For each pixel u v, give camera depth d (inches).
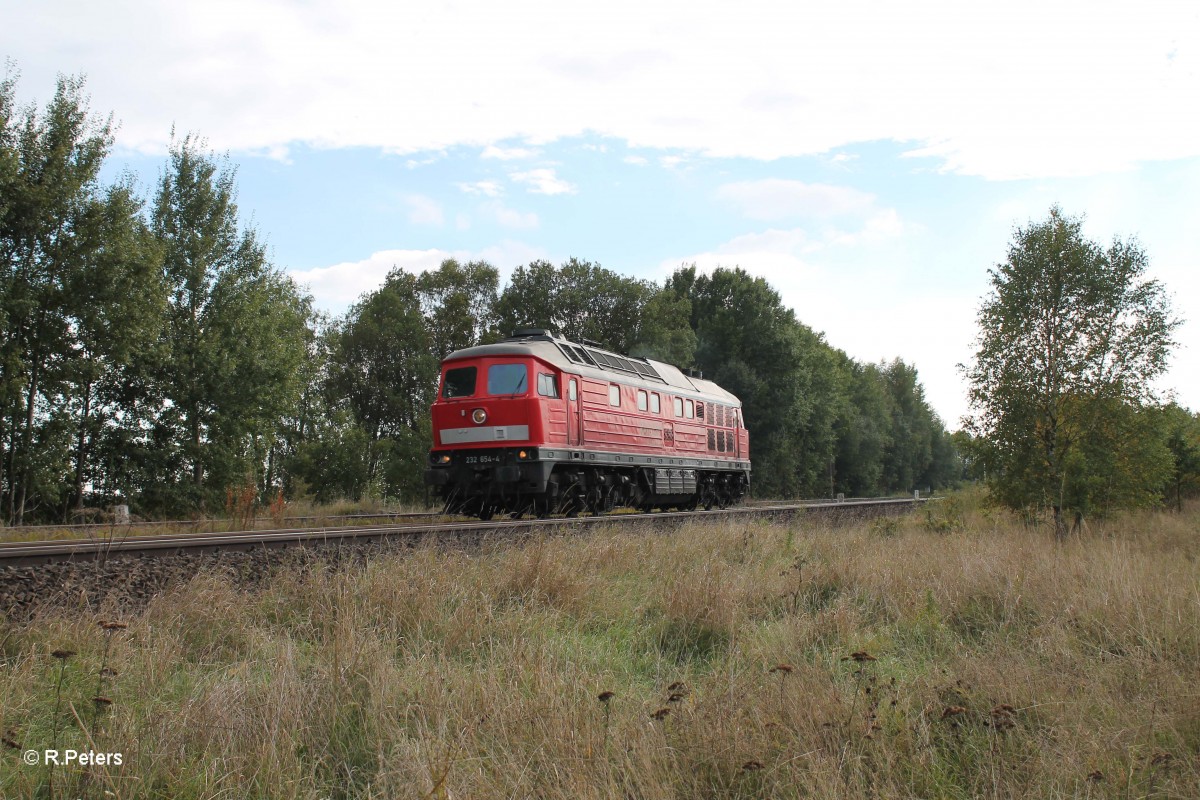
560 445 765.9
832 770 189.8
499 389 753.6
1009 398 686.5
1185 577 415.8
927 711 229.6
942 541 589.3
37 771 191.5
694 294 2391.7
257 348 1249.4
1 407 942.4
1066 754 199.6
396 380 2041.1
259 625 307.6
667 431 979.3
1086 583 375.6
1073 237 681.0
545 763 193.8
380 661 251.9
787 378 2263.8
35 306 946.7
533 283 2075.5
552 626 324.2
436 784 174.6
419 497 1540.4
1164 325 658.2
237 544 416.5
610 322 2057.1
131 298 1018.1
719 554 514.9
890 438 3422.7
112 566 348.8
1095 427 673.0
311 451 1533.0
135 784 185.9
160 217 1237.7
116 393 1175.6
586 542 483.8
